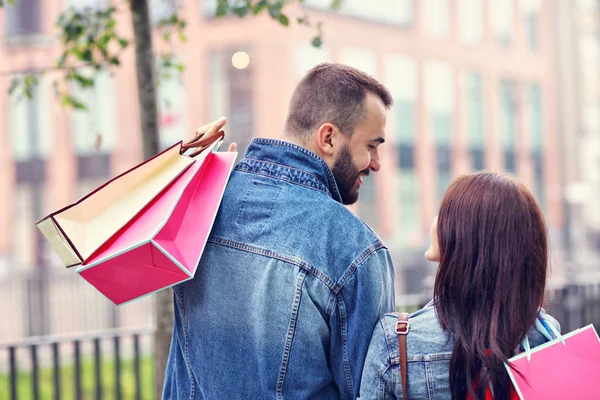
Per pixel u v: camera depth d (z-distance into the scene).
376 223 21.50
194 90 19.31
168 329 3.25
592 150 28.14
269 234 1.86
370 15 21.11
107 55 3.73
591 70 28.17
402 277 10.28
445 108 24.02
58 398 4.29
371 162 2.00
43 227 1.73
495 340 1.63
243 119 18.84
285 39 18.44
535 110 28.12
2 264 20.89
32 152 21.34
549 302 1.85
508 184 1.71
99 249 1.70
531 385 1.59
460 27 24.70
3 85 21.14
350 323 1.80
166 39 4.05
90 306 10.96
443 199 1.76
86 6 3.76
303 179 1.90
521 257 1.67
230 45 18.95
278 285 1.82
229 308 1.88
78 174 20.89
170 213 1.68
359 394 1.80
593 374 1.61
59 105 3.95
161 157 1.83
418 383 1.70
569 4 25.64
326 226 1.83
